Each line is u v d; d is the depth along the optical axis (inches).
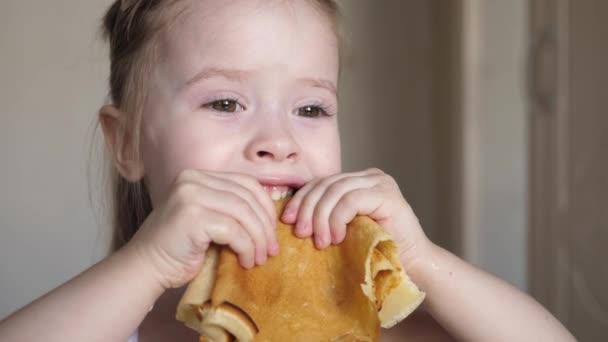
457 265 28.6
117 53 33.7
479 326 28.5
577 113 48.6
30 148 55.1
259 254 25.9
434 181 61.6
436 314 28.6
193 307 25.7
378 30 60.3
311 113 30.0
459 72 56.1
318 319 25.2
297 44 29.5
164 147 30.0
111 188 35.9
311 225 26.4
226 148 28.9
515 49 54.4
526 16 54.1
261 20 29.4
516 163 54.8
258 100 29.2
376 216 27.3
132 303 26.4
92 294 26.5
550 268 51.9
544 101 52.0
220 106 29.3
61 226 55.4
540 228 53.1
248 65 29.1
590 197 47.4
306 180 29.2
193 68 29.5
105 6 55.3
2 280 54.8
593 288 47.0
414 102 61.1
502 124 54.9
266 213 26.4
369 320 24.9
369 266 25.0
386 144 60.6
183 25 29.9
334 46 30.9
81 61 55.1
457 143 57.1
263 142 28.6
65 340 26.3
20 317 26.6
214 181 26.5
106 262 26.9
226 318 24.9
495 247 55.1
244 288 25.5
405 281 25.5
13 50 54.7
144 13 31.5
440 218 61.7
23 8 54.7
